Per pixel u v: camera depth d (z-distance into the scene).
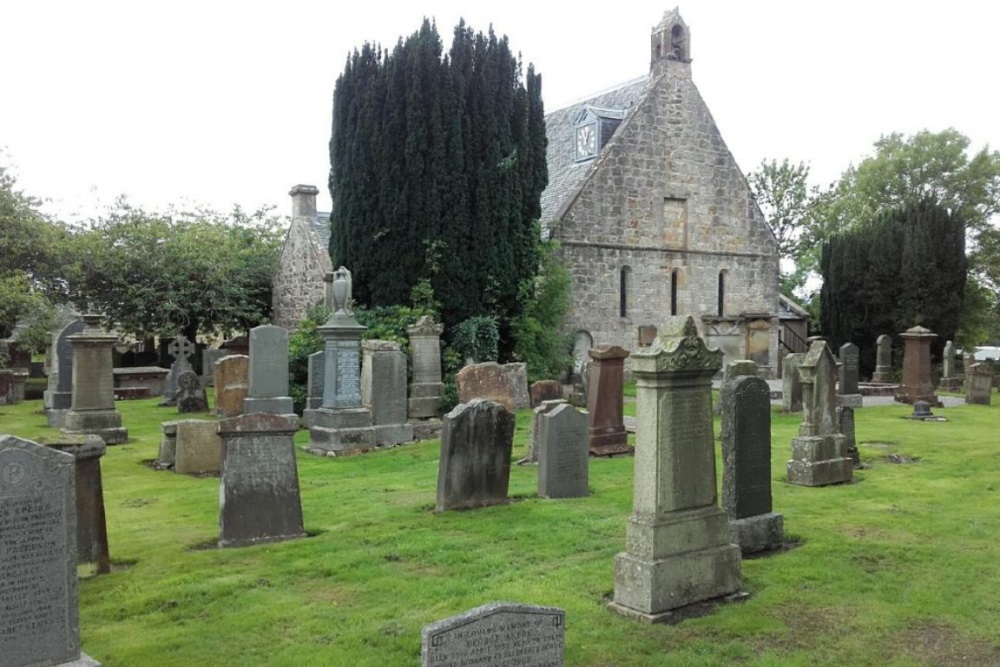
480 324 24.53
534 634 5.16
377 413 17.84
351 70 24.95
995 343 61.28
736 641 6.88
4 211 28.16
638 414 7.71
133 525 10.73
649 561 7.34
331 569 8.66
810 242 56.47
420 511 11.26
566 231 31.17
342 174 25.11
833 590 8.11
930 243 35.66
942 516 11.05
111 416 18.00
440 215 24.33
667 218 33.41
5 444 5.67
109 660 6.49
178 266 35.41
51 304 30.03
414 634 6.91
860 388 29.48
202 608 7.62
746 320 34.12
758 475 9.38
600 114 33.53
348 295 18.14
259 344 20.14
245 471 9.65
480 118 24.92
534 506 11.46
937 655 6.72
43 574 5.84
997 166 47.12
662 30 33.25
